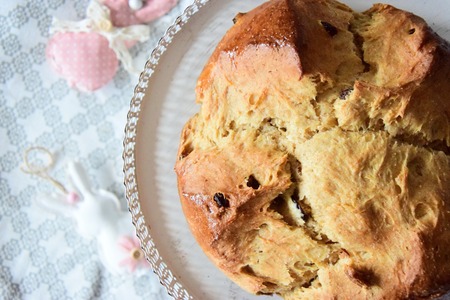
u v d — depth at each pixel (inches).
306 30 21.9
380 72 21.9
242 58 22.3
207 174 22.6
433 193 21.4
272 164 21.8
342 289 21.7
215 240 22.5
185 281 26.7
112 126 30.0
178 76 26.9
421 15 25.6
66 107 30.0
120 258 28.9
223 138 22.8
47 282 29.8
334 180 21.4
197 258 26.7
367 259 21.5
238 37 22.7
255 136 22.3
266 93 22.0
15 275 29.9
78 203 29.3
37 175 29.9
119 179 29.9
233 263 22.9
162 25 29.7
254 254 22.6
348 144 21.5
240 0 26.6
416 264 21.1
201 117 23.8
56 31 29.4
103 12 28.9
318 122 21.8
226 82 22.7
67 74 29.2
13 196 30.0
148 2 29.4
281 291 23.3
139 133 26.9
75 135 30.1
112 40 29.0
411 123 21.6
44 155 30.0
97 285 29.7
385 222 21.3
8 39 29.8
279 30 21.8
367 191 21.3
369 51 22.2
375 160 21.4
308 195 21.7
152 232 26.8
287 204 22.1
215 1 26.6
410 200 21.3
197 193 22.8
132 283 29.6
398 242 21.2
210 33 26.7
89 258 29.8
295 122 21.8
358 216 21.2
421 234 21.1
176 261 26.8
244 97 22.3
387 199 21.3
